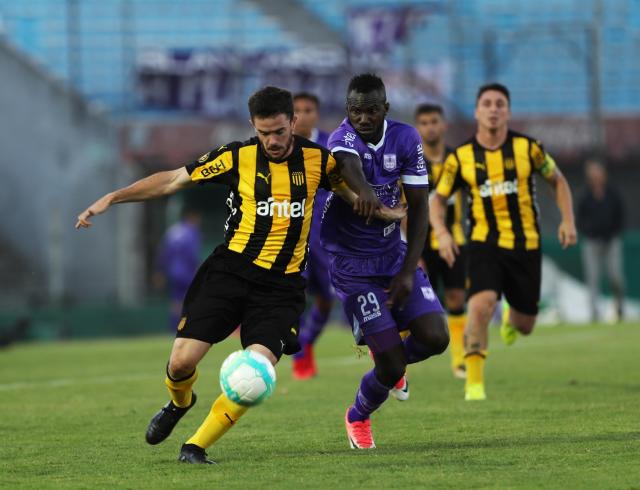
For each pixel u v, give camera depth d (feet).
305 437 70.08
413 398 91.61
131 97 247.29
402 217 59.57
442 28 261.24
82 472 57.67
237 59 238.89
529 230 92.22
